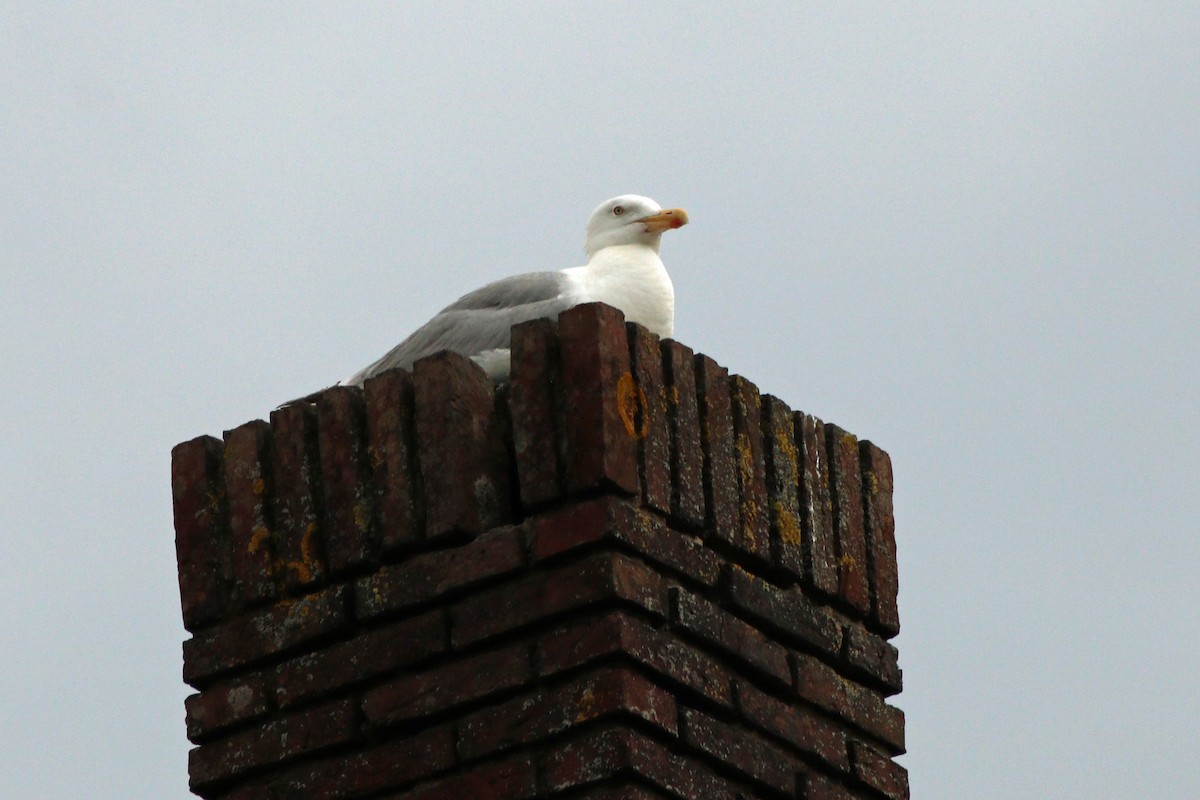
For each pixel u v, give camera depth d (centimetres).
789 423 1316
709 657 1211
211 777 1241
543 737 1154
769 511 1281
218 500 1294
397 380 1248
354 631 1232
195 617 1277
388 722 1199
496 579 1195
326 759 1219
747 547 1254
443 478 1224
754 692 1224
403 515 1227
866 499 1353
